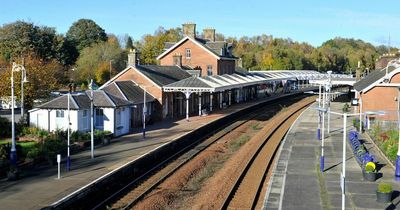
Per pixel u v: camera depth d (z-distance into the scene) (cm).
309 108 6531
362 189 2250
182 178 2680
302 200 2067
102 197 2259
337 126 4584
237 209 2009
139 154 2995
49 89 5106
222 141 4119
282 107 7200
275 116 6162
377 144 3391
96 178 2358
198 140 4047
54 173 2505
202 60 6650
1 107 6034
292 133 4166
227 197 2144
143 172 2834
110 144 3447
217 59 6588
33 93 4775
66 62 9038
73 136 3391
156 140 3572
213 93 6531
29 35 8331
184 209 2091
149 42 11088
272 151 3344
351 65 14175
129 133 4022
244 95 7875
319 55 13525
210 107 5969
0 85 4653
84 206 2086
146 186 2469
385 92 4322
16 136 3625
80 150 3198
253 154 3231
